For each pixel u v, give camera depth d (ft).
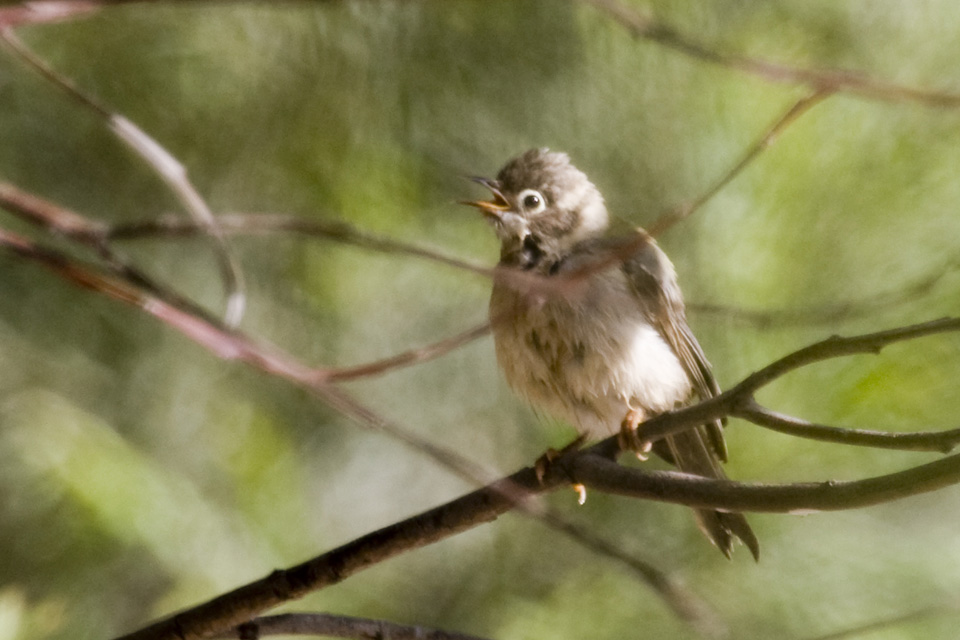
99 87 36.50
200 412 38.34
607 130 35.68
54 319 37.86
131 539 32.55
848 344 20.08
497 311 31.50
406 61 36.17
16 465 33.17
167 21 36.35
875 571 31.24
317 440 39.73
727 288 32.12
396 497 39.96
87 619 32.45
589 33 35.17
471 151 36.40
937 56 32.37
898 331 19.74
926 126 31.45
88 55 36.42
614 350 30.60
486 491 22.62
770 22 33.19
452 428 39.81
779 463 31.12
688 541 33.22
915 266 30.73
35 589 32.58
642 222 34.40
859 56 32.78
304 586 22.65
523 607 33.81
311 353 39.24
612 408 31.45
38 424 34.09
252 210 37.37
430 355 16.11
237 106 36.78
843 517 32.45
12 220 34.94
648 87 34.73
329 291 38.81
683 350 31.76
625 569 31.76
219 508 35.22
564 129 36.14
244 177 37.24
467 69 36.24
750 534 27.99
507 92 36.29
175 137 36.96
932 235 30.94
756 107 32.68
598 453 24.79
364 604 35.27
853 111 31.60
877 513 32.60
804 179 31.73
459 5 35.70
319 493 39.06
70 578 32.76
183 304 15.17
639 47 34.17
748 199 32.30
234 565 33.78
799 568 31.68
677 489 22.09
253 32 36.52
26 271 37.45
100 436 34.45
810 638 28.96
